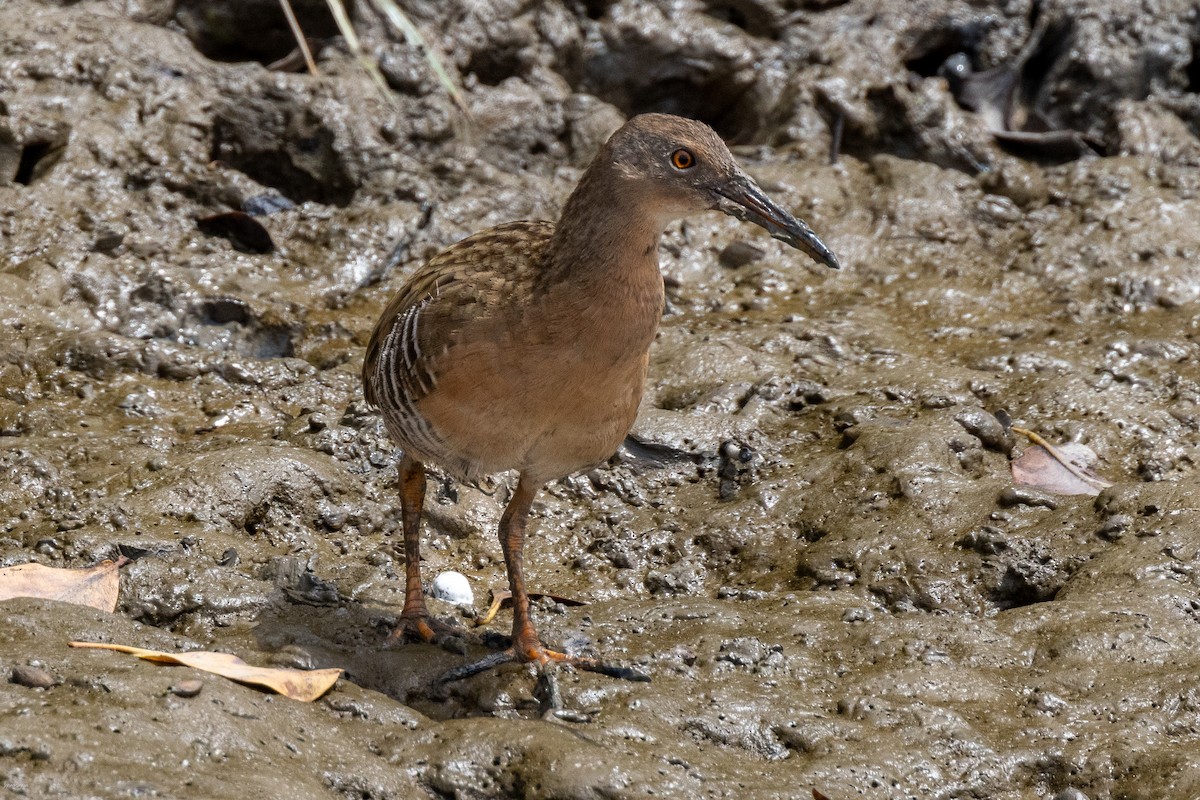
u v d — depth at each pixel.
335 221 13.90
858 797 7.25
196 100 14.42
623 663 8.24
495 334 7.73
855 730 7.72
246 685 7.38
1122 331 12.91
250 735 6.88
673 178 7.89
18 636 7.62
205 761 6.63
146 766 6.44
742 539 10.11
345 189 14.55
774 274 14.01
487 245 8.12
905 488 10.19
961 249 14.58
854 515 10.09
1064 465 10.73
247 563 9.25
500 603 9.23
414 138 14.91
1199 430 11.30
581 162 15.52
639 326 7.88
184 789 6.31
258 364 11.67
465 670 8.09
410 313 8.07
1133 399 11.66
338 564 9.34
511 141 15.47
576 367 7.79
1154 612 8.67
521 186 14.63
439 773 7.03
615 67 16.47
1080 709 7.93
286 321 12.42
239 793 6.35
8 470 9.80
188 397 11.34
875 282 14.04
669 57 16.45
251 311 12.41
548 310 7.68
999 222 14.91
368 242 13.67
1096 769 7.51
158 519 9.49
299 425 10.93
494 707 7.89
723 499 10.56
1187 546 9.30
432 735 7.29
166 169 13.86
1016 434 11.16
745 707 7.82
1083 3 16.98
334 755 6.98
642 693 7.88
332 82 14.86
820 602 9.13
